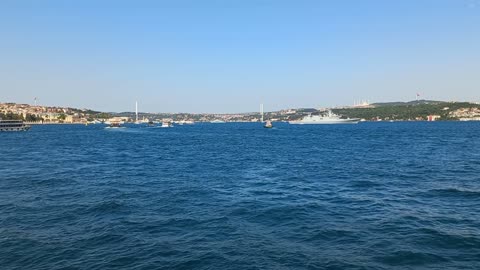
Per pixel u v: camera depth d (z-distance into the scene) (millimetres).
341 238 17250
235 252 15523
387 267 13812
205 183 34500
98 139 127875
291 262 14391
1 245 16594
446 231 18141
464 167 45031
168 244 16641
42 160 58375
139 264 14406
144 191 30141
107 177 38844
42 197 27672
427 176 37750
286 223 20000
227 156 64688
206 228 19156
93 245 16594
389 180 35375
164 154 70250
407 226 19094
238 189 31062
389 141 101312
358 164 49656
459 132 149000
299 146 87562
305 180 36094
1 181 36000
